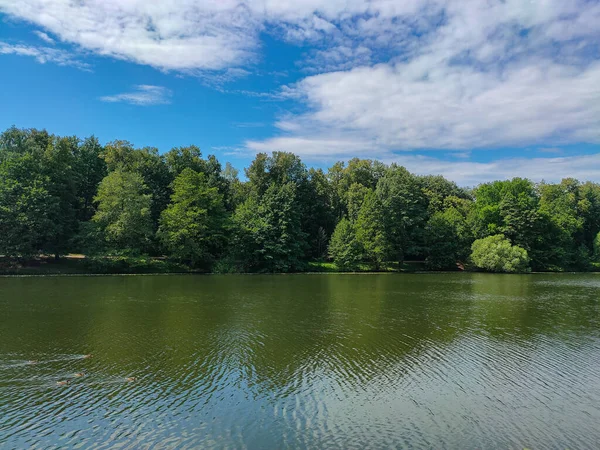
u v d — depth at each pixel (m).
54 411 15.08
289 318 31.64
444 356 22.58
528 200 97.94
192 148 94.44
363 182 105.50
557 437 13.93
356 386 18.16
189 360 21.05
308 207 95.88
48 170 64.88
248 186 96.25
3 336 24.70
